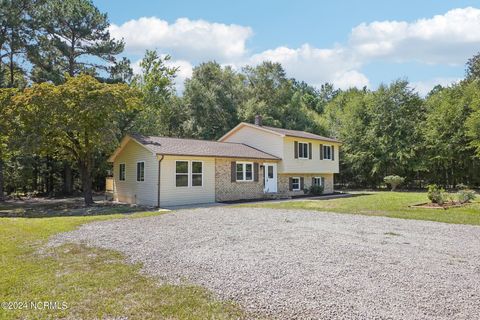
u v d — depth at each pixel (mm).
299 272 5121
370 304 3932
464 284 4602
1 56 23844
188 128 35031
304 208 13820
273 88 41875
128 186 19531
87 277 5055
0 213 15250
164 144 18328
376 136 30516
